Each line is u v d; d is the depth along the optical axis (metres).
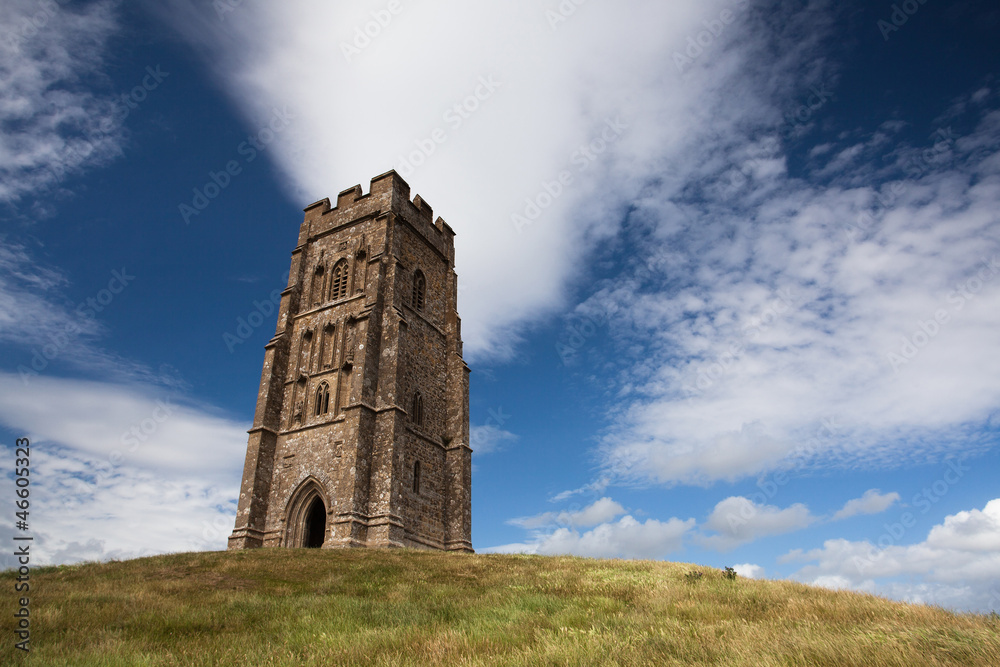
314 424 37.47
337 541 31.69
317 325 42.00
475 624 12.77
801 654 8.61
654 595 16.80
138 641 12.38
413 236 46.25
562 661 9.23
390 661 10.01
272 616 15.27
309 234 47.22
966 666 7.99
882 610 13.18
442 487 40.38
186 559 25.75
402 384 37.78
